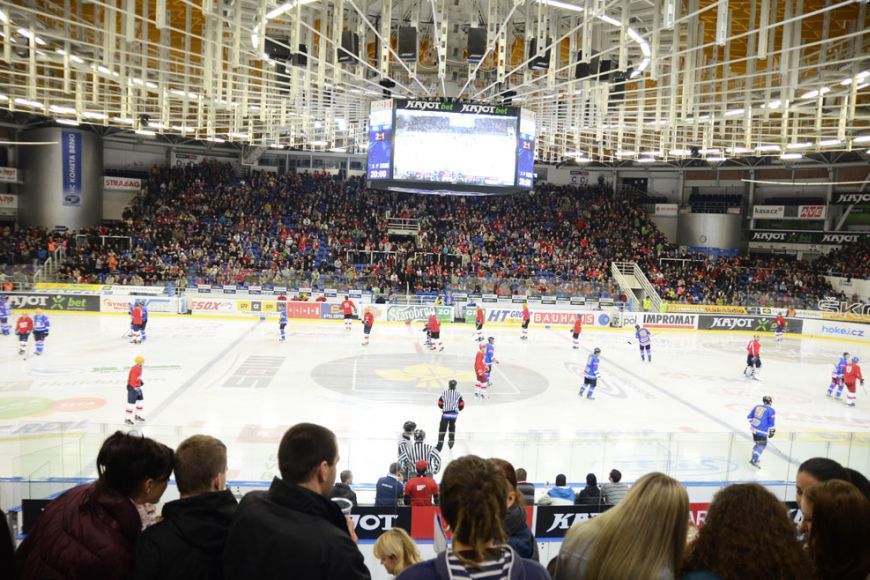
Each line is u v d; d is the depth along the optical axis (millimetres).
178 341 26188
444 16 18531
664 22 14172
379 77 23016
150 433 10297
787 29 16188
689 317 36312
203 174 46375
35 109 28391
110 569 2705
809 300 37094
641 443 10883
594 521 2789
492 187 25750
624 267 43312
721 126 27484
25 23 17906
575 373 23625
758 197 48406
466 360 25156
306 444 2832
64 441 9859
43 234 38094
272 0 16562
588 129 29828
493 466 2477
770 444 10930
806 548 2740
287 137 40094
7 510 8742
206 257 38156
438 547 8867
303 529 2602
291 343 27031
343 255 41312
